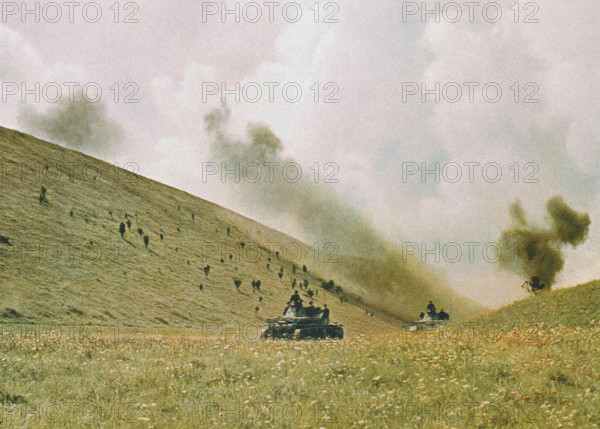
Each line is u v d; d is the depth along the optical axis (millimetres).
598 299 26922
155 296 93750
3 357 12672
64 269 88625
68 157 152625
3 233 91812
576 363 12242
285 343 17438
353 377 11625
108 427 8352
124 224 120875
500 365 11969
